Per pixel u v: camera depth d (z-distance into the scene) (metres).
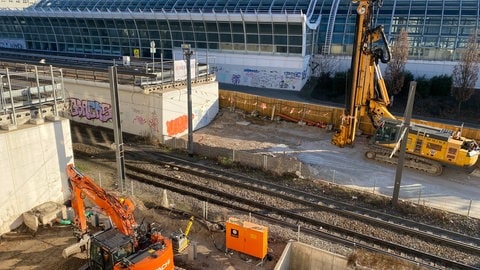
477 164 26.05
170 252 13.76
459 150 24.36
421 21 47.97
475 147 25.09
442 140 24.80
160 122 30.69
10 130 17.55
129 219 14.22
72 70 37.31
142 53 58.25
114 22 57.88
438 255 17.14
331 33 52.09
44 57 55.88
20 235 17.50
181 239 16.53
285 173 24.83
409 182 24.61
